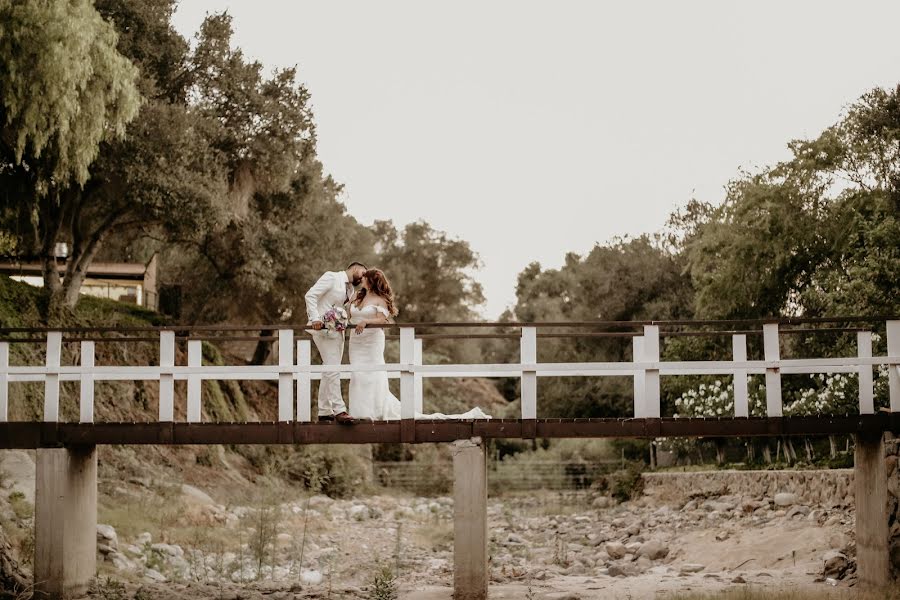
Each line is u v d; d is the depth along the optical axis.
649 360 11.97
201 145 28.28
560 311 58.66
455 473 11.79
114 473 20.98
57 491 11.93
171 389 12.16
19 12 18.16
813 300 23.70
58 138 19.95
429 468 34.28
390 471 34.41
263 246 33.38
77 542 12.31
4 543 12.96
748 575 14.53
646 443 33.25
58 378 12.26
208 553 16.23
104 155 25.44
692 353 26.86
